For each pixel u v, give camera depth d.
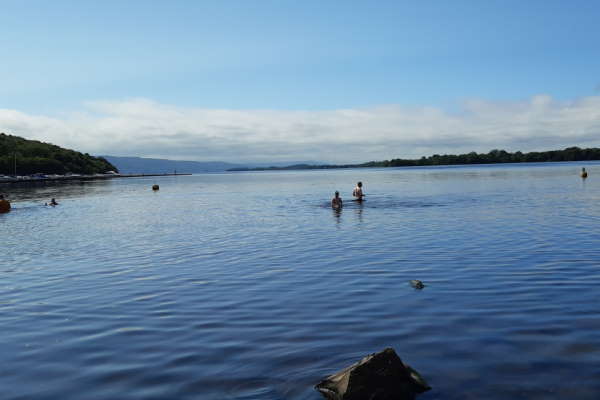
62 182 139.75
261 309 10.27
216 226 25.86
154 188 77.31
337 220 26.70
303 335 8.57
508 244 17.22
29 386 6.88
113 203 47.75
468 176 99.25
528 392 6.18
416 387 6.36
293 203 41.31
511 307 9.82
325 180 111.56
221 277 13.52
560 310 9.52
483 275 12.70
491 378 6.60
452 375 6.73
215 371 7.15
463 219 25.09
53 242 21.33
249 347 8.07
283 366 7.23
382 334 8.47
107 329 9.30
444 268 13.69
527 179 74.56
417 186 63.91
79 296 11.88
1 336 9.04
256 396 6.31
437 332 8.47
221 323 9.42
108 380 7.00
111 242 20.95
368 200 40.22
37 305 11.16
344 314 9.72
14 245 20.62
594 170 115.00
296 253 16.89
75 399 6.45
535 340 7.94
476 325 8.77
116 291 12.29
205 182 128.38
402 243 18.19
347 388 6.17
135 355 7.92
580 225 21.59
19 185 112.38
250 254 16.98
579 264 13.60
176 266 15.30
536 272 12.83
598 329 8.36
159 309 10.55
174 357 7.76
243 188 80.06
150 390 6.62
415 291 11.34
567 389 6.23
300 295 11.31
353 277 12.99
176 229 25.03
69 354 8.05
